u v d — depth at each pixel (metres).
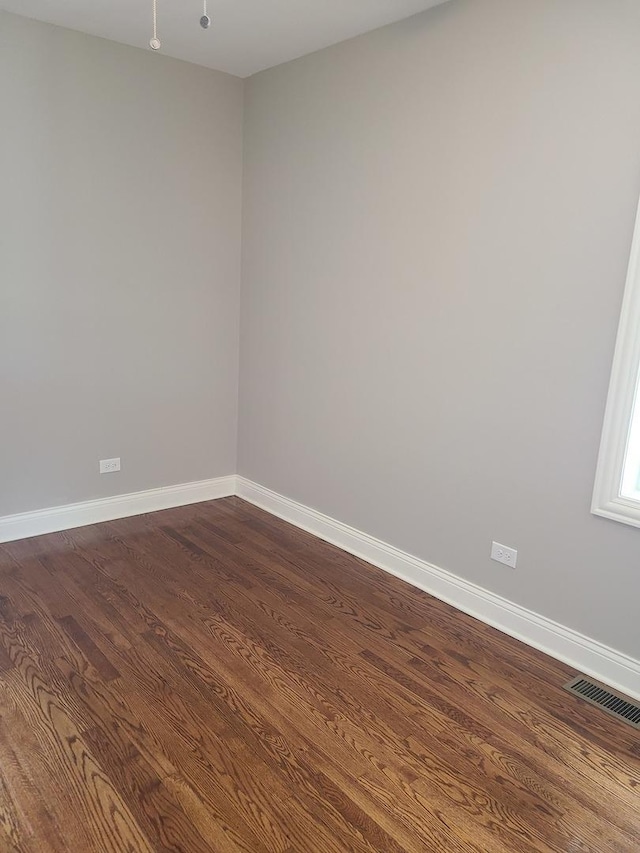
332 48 3.20
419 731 2.08
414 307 2.95
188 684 2.26
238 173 3.93
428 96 2.76
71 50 3.18
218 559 3.32
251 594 2.95
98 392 3.61
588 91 2.22
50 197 3.25
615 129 2.16
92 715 2.08
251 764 1.90
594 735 2.10
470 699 2.26
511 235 2.52
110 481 3.77
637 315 2.16
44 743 1.95
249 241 3.95
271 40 3.17
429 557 3.05
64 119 3.22
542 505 2.54
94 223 3.42
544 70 2.34
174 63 3.53
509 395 2.61
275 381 3.88
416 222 2.89
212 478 4.25
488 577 2.79
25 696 2.16
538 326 2.47
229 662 2.41
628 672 2.32
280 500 3.96
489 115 2.54
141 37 3.24
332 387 3.47
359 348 3.28
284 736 2.03
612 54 2.14
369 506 3.35
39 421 3.42
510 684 2.36
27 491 3.45
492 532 2.75
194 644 2.52
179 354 3.90
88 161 3.34
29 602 2.78
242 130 3.89
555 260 2.39
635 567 2.28
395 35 2.87
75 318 3.44
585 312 2.32
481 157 2.58
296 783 1.84
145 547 3.43
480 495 2.78
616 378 2.23
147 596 2.88
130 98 3.41
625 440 2.25
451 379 2.83
